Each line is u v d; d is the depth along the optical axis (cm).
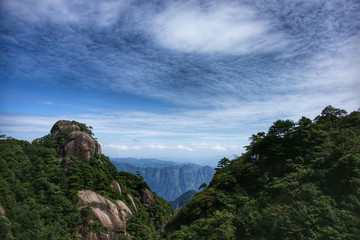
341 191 2600
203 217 4044
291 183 3077
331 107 4262
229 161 5856
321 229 2258
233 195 3978
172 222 4959
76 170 6369
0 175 5175
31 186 5484
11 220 4353
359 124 3575
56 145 7144
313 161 3219
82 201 5719
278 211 2756
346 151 2966
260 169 4062
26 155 6322
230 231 3080
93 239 5178
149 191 9512
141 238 6438
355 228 2117
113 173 8100
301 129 3953
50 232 4619
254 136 5144
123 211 6650
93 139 7881
